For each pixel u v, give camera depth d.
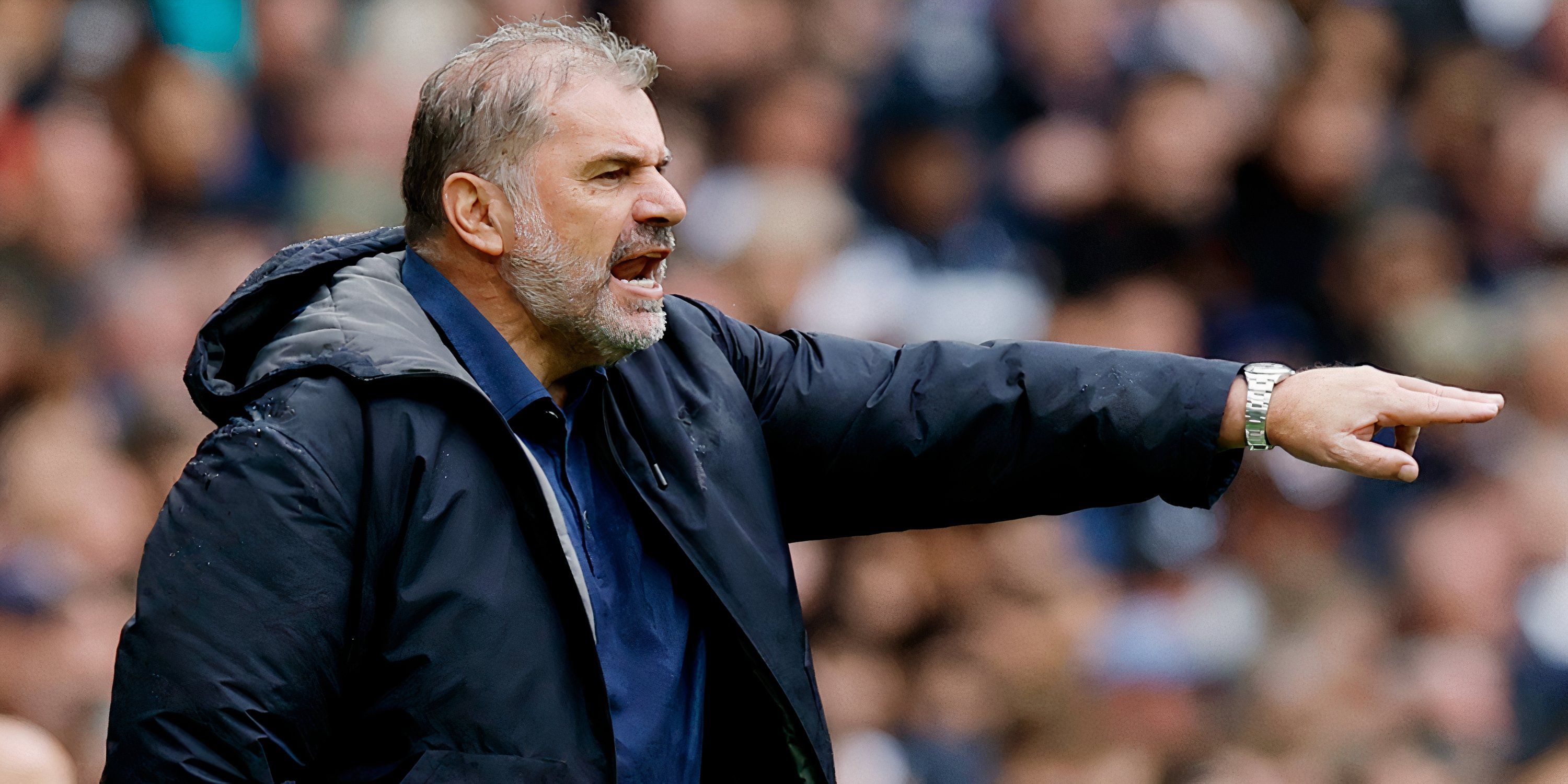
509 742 7.22
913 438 8.57
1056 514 8.78
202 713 6.96
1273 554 21.30
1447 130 25.77
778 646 7.98
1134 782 19.23
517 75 7.84
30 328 19.00
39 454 18.00
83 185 19.70
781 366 8.74
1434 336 23.98
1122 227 23.16
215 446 7.32
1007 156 23.45
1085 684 19.59
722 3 22.20
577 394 8.22
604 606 7.85
